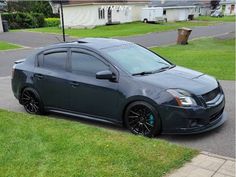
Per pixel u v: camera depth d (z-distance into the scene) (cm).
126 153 489
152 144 523
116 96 611
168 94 565
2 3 5462
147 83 588
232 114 701
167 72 639
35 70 739
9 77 1292
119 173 432
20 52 2242
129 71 618
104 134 573
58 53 709
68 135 570
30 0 6316
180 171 441
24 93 769
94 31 3797
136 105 592
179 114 557
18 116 703
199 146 549
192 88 575
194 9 7112
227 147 541
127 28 4109
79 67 669
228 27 4272
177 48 2166
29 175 435
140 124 596
